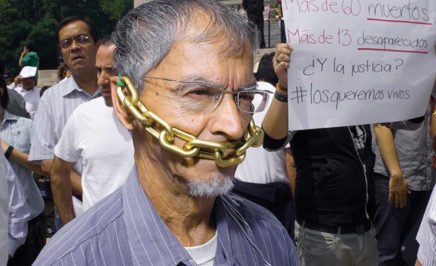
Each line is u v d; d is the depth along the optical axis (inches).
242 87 49.1
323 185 115.6
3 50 1683.1
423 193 157.9
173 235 51.1
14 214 135.8
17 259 141.3
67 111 141.5
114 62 51.9
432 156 156.3
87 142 109.9
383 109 87.4
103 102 111.0
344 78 85.4
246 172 126.3
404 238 160.7
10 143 141.4
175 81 47.7
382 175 159.9
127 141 108.7
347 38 84.9
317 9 84.1
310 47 84.4
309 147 116.3
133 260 49.7
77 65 142.6
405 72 88.0
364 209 118.3
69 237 49.8
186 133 47.9
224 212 56.4
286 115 99.7
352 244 117.4
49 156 138.0
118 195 53.9
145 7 50.6
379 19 86.0
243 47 49.3
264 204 125.5
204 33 48.0
